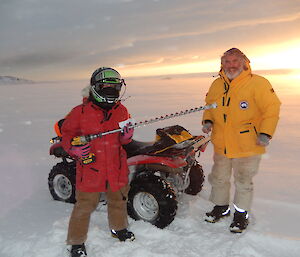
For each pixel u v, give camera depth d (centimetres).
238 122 309
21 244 305
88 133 276
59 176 406
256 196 404
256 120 313
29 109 1911
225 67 303
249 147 310
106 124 277
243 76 302
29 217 362
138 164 343
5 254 296
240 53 301
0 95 3972
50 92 4738
